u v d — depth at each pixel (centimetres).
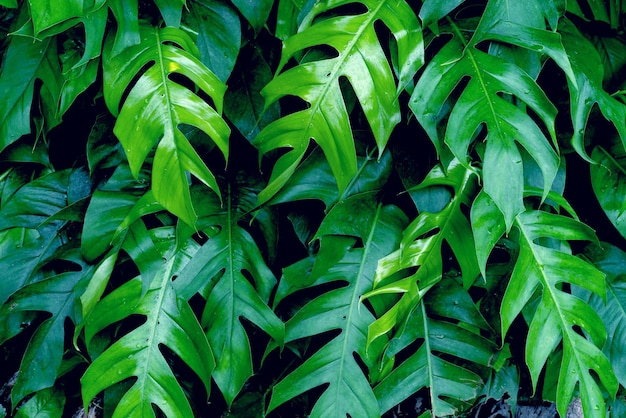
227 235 309
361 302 305
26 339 330
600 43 325
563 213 329
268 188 294
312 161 307
